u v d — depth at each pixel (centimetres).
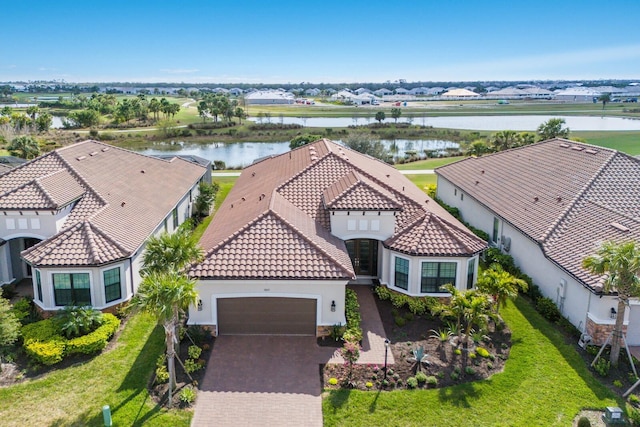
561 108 17788
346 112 16988
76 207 2812
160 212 3198
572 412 1759
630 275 1875
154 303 1692
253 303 2242
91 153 3562
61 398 1828
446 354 2116
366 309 2530
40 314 2411
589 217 2686
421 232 2584
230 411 1758
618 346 1998
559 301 2448
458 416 1734
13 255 2805
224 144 10225
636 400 1806
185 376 1944
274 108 19325
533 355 2116
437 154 8038
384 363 2039
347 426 1689
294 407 1784
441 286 2438
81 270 2344
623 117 14100
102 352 2139
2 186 2864
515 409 1772
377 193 2708
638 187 2964
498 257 3062
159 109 14012
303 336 2277
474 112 16412
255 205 2916
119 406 1777
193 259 2142
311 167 3244
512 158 4100
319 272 2181
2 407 1780
